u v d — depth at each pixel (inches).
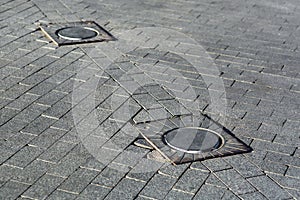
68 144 217.2
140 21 348.2
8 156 207.5
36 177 196.2
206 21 354.3
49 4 371.6
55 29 326.0
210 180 198.7
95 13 357.7
